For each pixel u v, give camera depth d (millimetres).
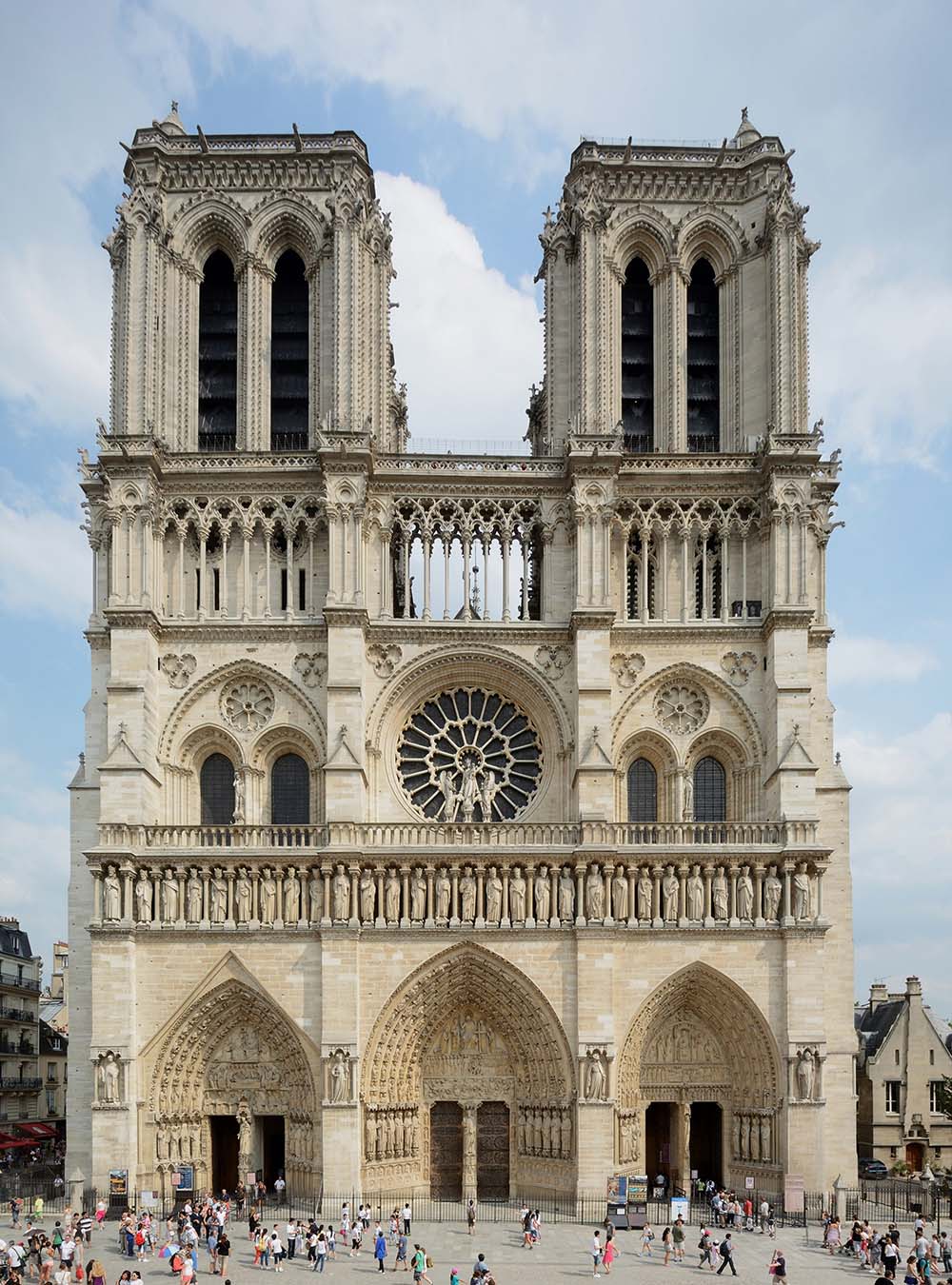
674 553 87438
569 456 85312
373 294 91562
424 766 86375
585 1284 59969
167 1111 78000
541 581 87375
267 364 89812
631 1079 79312
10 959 125188
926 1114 107562
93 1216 74312
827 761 86312
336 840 79375
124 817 79438
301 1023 77750
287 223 90625
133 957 78188
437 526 87062
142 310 86562
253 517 86188
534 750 86562
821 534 89875
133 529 83750
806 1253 68000
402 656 85438
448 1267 63719
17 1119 123062
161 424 87500
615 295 90438
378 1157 77438
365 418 87438
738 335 90625
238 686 85500
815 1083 77625
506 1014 79750
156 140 89750
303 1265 64500
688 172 91688
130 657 82250
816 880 80062
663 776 86250
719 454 87250
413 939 78688
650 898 79812
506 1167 80375
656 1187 80125
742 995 78938
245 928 78562
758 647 85875
